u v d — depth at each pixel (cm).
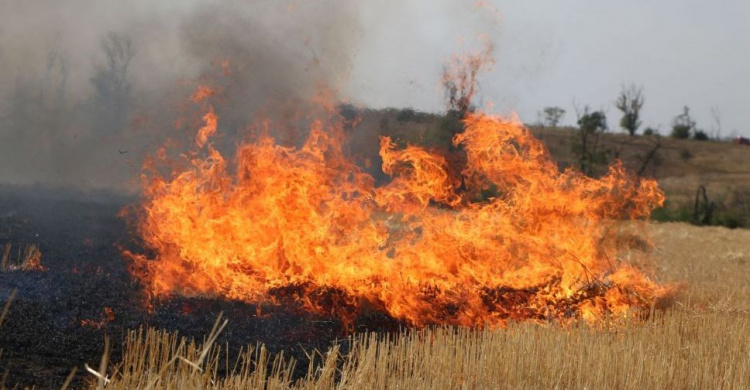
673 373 1040
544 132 8006
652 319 1485
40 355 1125
